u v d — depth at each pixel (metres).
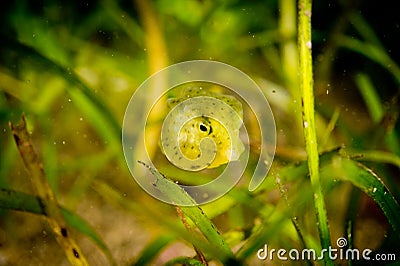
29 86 0.41
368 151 0.36
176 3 0.44
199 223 0.31
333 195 0.37
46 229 0.37
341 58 0.44
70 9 0.45
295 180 0.37
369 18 0.45
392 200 0.32
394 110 0.37
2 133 0.40
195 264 0.32
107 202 0.38
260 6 0.45
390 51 0.44
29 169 0.32
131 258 0.36
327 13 0.45
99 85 0.42
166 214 0.37
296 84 0.40
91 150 0.41
